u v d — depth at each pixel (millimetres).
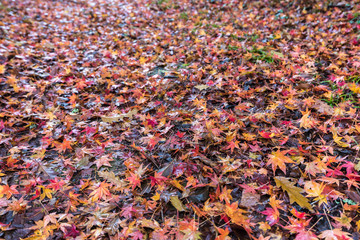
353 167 1922
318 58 3650
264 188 1890
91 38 5492
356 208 1690
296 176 1993
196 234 1593
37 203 1928
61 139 2619
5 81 3691
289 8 5633
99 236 1661
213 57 4090
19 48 4840
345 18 4602
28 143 2609
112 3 8203
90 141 2533
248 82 3316
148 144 2387
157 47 4711
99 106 3127
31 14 7430
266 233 1638
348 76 3086
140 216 1761
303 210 1752
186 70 3799
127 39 5352
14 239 1691
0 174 2121
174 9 7070
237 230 1652
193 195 1880
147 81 3580
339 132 2334
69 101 3299
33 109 3080
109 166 2303
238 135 2408
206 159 2168
